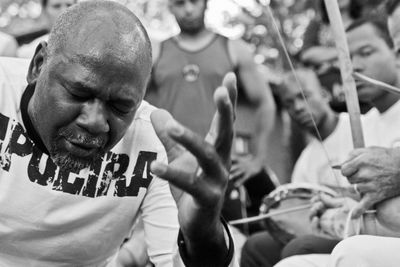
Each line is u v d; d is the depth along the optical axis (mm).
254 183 4234
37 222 2271
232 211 4070
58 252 2348
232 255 1849
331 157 3701
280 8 6770
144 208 2391
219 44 4355
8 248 2330
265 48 6566
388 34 3273
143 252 3352
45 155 2240
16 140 2229
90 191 2291
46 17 4465
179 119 4270
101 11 1992
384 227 2432
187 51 4316
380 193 2350
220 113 1536
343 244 2043
